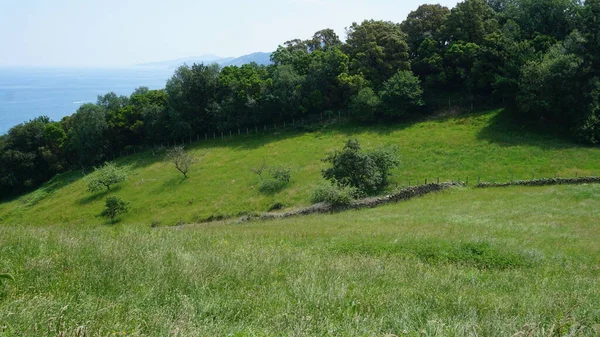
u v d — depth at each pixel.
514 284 9.91
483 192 32.53
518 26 54.75
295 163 45.94
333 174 35.84
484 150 41.44
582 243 16.92
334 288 7.61
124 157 61.94
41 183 64.75
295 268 9.50
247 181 43.91
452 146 43.41
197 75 63.72
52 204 49.81
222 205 39.56
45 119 78.56
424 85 56.06
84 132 61.88
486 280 10.24
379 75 57.72
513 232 19.33
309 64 62.53
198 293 6.88
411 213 27.09
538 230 19.92
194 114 62.12
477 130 45.84
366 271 9.77
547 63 42.81
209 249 10.76
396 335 5.33
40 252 8.52
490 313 6.67
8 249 8.77
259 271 8.81
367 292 7.71
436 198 32.06
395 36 58.69
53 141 66.12
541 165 37.16
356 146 35.62
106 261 8.09
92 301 6.02
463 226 21.11
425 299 7.52
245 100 58.78
